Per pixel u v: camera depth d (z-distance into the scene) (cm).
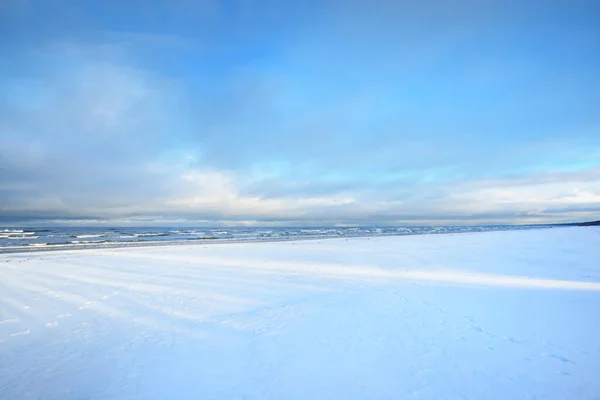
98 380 499
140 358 573
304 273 1488
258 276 1398
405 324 730
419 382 477
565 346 599
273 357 568
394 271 1562
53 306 900
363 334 670
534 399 430
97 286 1167
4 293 1052
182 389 470
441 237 5366
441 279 1327
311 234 7188
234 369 527
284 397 444
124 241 4222
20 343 643
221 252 2620
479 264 1841
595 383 467
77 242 3919
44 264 1741
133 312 846
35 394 462
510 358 550
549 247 3028
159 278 1339
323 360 554
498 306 878
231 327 726
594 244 3316
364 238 5244
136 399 448
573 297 982
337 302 936
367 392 453
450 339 637
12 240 4350
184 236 6072
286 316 802
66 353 596
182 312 845
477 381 477
